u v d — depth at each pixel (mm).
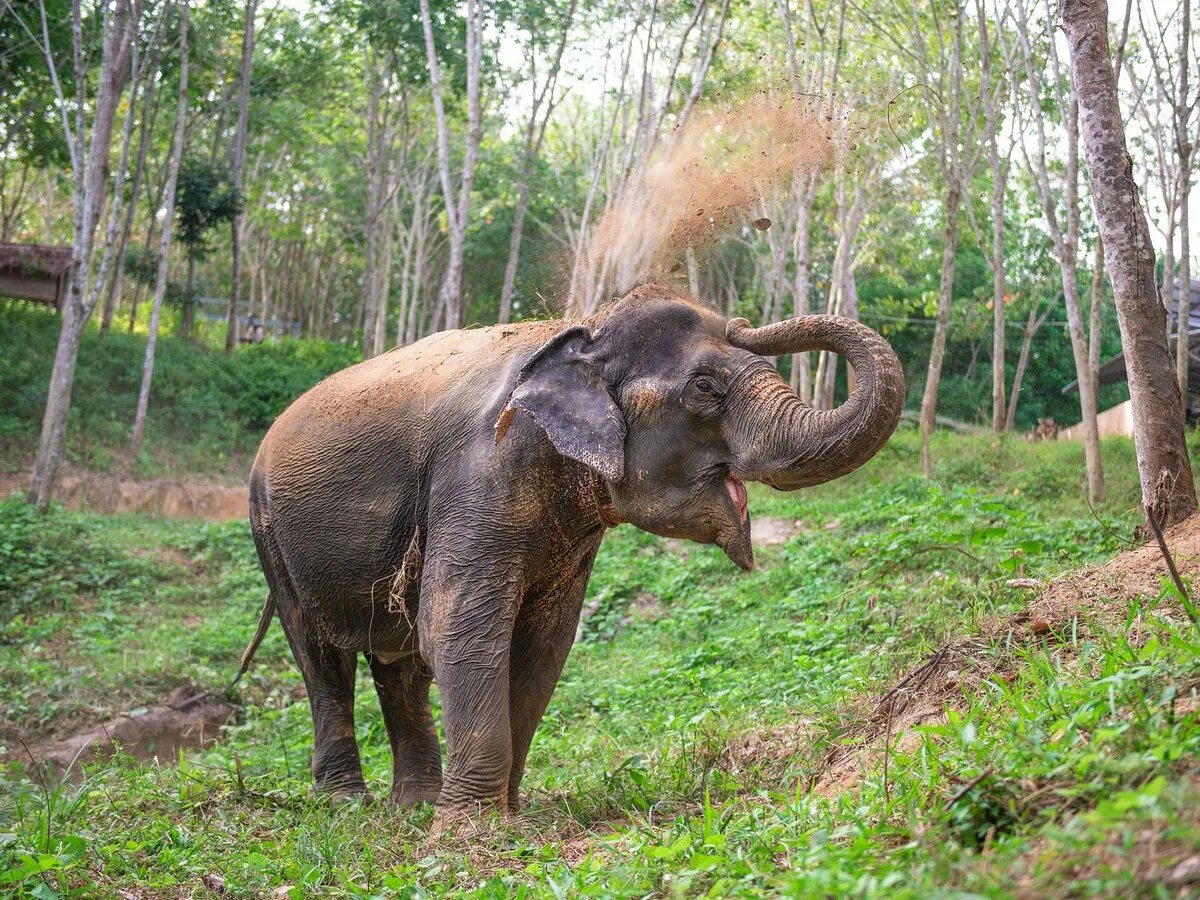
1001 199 20391
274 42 33344
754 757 6004
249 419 28578
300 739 9445
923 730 4145
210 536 17578
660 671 10133
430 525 5957
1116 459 17734
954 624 7176
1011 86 16266
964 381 36125
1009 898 2613
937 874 2920
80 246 18391
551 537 5820
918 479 16562
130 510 21266
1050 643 5379
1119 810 2641
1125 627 4926
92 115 31891
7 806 6801
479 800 5547
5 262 28516
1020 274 33094
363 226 40219
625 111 18781
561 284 7066
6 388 25328
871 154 18688
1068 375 37688
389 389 6531
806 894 2990
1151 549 6105
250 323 43844
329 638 7059
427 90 34438
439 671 5695
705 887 3672
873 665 7277
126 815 6441
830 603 10789
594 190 16219
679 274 6785
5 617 13938
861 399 4883
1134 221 7445
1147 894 2438
